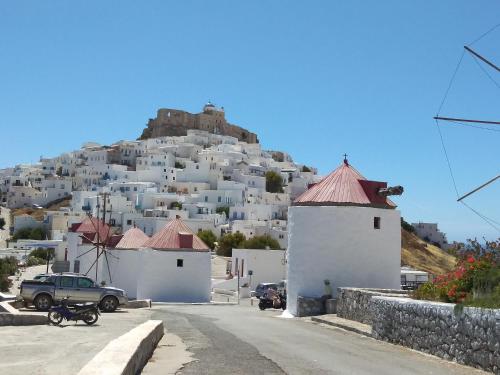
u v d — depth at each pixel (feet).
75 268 182.39
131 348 34.63
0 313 67.46
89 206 419.13
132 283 160.97
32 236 391.86
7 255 284.61
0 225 449.48
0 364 38.68
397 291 70.13
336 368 38.96
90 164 566.36
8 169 647.97
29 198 522.88
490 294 45.19
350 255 85.61
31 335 56.85
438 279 58.13
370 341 55.36
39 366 37.83
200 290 149.18
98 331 61.72
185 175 481.87
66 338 54.44
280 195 448.24
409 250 343.05
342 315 73.72
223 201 432.66
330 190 88.99
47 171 583.99
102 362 29.68
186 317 85.35
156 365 39.27
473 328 41.52
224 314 95.35
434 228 453.17
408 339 51.03
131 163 563.48
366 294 66.44
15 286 170.30
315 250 86.58
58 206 493.77
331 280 85.40
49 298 89.92
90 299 93.20
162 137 619.67
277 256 199.82
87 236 180.24
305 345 50.52
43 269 229.66
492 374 38.75
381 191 88.74
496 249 52.75
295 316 86.07
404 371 39.04
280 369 37.96
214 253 303.89
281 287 138.72
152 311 101.96
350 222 86.07
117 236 173.06
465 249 55.93
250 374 36.06
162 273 147.23
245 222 369.09
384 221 87.92
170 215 375.45
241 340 53.36
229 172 497.05
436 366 41.57
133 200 426.92
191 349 46.98
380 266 86.58
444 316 45.47
